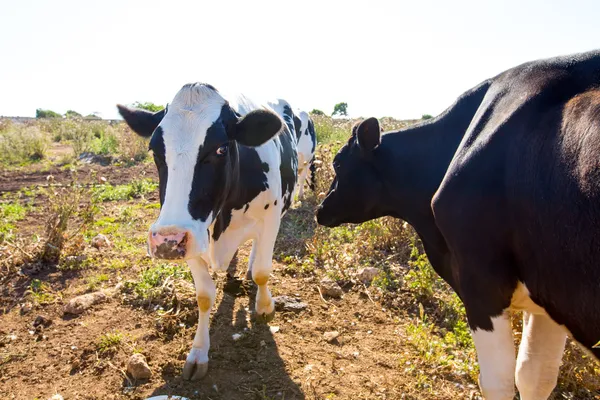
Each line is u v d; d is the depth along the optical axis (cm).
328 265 582
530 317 297
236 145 370
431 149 345
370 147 354
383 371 384
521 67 268
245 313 479
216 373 379
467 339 411
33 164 1538
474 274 255
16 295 520
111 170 1380
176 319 452
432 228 350
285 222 790
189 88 334
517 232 231
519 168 228
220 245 395
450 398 351
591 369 356
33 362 399
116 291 515
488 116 262
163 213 300
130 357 382
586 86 224
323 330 449
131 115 383
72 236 629
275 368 385
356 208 391
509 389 256
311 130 939
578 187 197
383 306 498
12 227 760
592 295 198
